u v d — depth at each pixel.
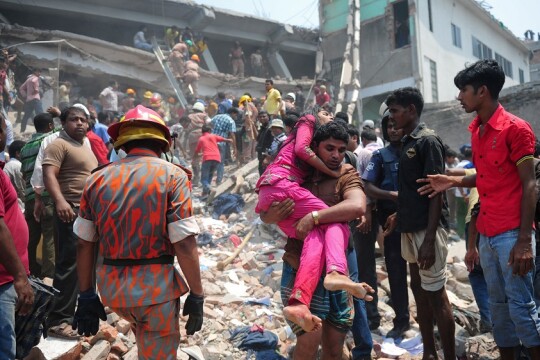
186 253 2.60
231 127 11.13
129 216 2.56
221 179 10.20
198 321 2.71
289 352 4.03
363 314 3.76
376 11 21.05
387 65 20.45
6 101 12.51
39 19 18.69
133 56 17.41
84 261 2.73
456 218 9.02
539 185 3.33
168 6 19.52
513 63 27.33
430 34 20.31
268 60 23.19
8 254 2.62
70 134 4.27
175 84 17.30
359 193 2.98
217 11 20.41
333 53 22.84
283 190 2.97
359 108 19.73
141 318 2.59
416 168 3.55
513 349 3.38
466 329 4.46
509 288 3.13
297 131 3.20
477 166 3.31
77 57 16.47
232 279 5.59
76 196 4.16
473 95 3.21
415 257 3.70
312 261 2.75
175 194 2.63
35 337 3.12
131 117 2.80
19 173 6.34
